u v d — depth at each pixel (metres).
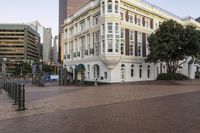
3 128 9.02
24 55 133.25
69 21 60.66
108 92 23.09
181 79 45.91
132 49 45.56
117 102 15.77
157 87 28.33
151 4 50.41
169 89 25.25
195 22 62.25
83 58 51.22
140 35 47.47
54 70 103.69
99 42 43.75
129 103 15.20
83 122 9.83
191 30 40.78
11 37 134.62
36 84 42.97
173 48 40.16
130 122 9.66
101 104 14.98
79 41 54.25
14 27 134.50
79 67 49.75
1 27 134.38
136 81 43.75
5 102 16.91
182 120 9.90
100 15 42.06
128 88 27.64
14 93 17.53
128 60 43.91
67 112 12.30
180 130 8.28
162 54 40.19
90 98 18.34
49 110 13.03
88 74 48.91
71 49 59.56
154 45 41.09
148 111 12.14
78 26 54.59
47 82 52.94
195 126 8.83
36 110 13.09
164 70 53.34
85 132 8.23
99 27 43.41
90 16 47.75
